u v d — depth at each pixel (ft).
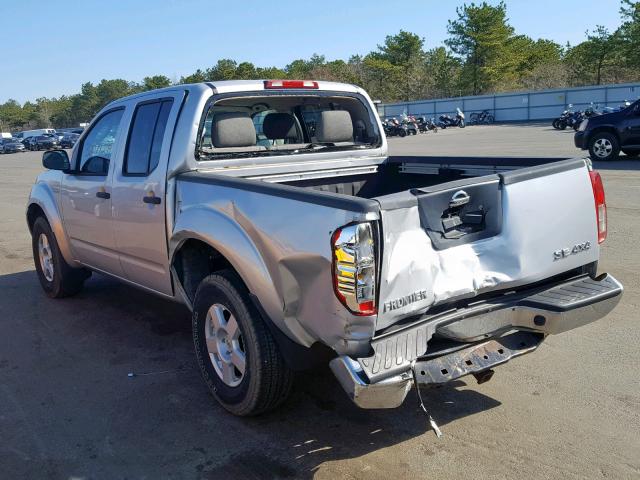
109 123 17.01
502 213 10.81
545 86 237.86
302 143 18.11
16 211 43.86
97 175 16.99
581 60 222.69
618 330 16.29
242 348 12.25
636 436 11.42
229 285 12.03
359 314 9.41
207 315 12.98
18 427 12.73
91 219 17.29
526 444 11.31
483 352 10.81
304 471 10.80
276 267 10.70
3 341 17.56
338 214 9.54
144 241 14.99
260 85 15.08
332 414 12.71
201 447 11.71
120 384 14.52
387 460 11.00
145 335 17.62
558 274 11.92
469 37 243.81
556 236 11.52
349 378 9.46
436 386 10.13
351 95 17.20
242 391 12.12
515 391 13.32
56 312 19.92
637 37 190.60
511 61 248.32
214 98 14.28
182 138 13.92
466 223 10.56
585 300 11.11
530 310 11.06
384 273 9.46
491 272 10.76
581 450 11.05
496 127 148.56
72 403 13.67
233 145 14.82
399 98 282.56
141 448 11.77
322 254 9.74
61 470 11.16
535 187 11.17
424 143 97.25
